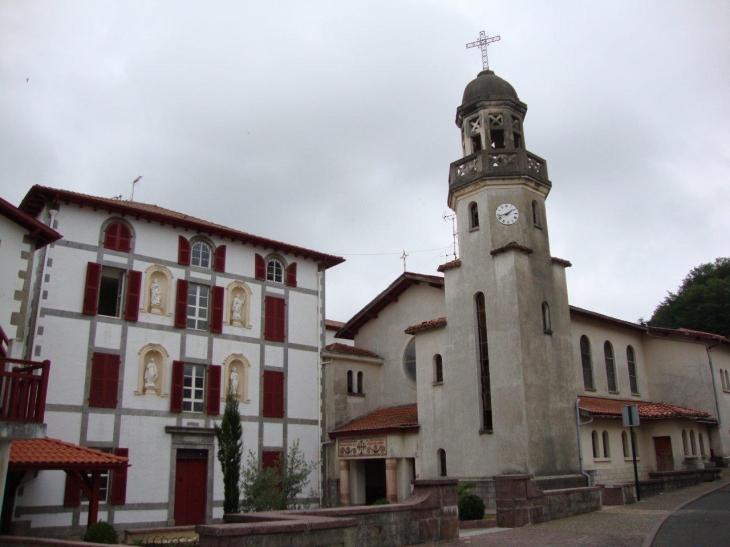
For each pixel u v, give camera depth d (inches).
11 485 832.3
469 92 1155.3
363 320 1387.8
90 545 551.2
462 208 1090.7
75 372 962.7
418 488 596.7
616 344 1327.5
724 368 1400.1
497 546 537.6
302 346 1242.0
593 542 541.6
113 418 981.8
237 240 1196.5
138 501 976.3
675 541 514.0
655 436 1165.1
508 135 1104.8
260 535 416.8
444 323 1069.8
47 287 962.7
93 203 1019.3
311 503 1166.3
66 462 738.8
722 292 1925.4
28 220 779.4
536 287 1010.7
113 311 1115.3
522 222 1033.5
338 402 1251.8
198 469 1058.7
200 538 410.3
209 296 1139.9
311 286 1295.5
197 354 1097.4
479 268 1034.7
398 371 1301.7
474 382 999.6
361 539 512.1
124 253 1053.2
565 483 926.4
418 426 1078.4
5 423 564.1
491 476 938.7
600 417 1041.5
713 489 944.3
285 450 1161.4
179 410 1048.2
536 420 930.1
